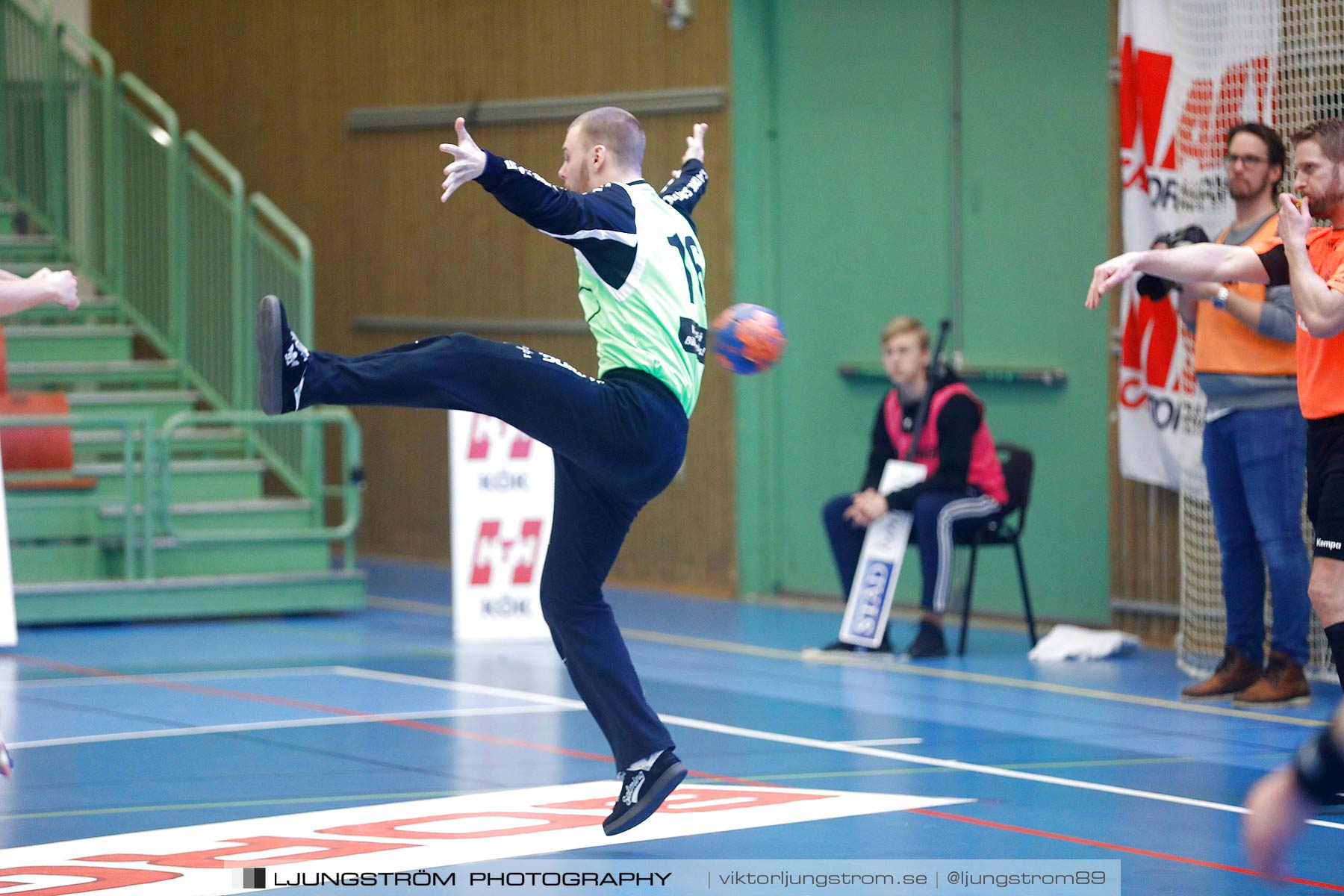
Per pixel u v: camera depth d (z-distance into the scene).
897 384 12.24
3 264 17.12
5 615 12.36
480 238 17.50
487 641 12.99
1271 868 4.06
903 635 13.48
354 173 18.78
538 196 5.98
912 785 7.84
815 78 15.09
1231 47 11.44
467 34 17.48
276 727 9.30
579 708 9.95
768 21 15.36
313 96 19.17
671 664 11.80
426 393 5.98
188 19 20.61
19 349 15.96
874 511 12.02
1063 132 13.46
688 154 7.37
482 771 8.11
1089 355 13.36
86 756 8.48
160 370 16.25
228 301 15.84
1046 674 11.38
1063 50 13.43
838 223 15.01
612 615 6.54
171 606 13.87
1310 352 7.58
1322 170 7.82
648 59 15.91
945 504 11.91
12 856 6.45
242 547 14.52
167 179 16.36
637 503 6.42
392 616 14.54
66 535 14.36
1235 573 10.24
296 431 15.71
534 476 13.16
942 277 14.28
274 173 19.72
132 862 6.34
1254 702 9.99
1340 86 10.89
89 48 17.06
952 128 14.16
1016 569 13.93
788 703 10.18
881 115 14.63
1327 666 11.12
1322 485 7.53
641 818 6.34
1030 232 13.70
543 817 7.13
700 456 15.87
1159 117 12.11
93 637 13.14
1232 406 9.98
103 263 17.53
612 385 6.18
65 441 14.32
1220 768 8.32
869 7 14.66
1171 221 12.06
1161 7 12.09
